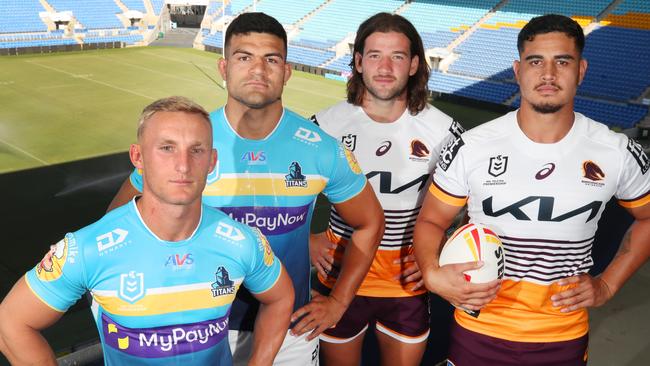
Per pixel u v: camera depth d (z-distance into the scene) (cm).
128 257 173
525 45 221
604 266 404
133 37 3388
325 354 311
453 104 2291
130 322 177
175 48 3319
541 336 237
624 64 2169
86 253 170
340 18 3098
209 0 3559
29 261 903
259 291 197
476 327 244
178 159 162
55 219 1056
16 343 169
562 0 2531
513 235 234
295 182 236
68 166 1338
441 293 230
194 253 179
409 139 293
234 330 251
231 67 219
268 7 3375
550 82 214
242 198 236
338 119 303
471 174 235
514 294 237
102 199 1159
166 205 168
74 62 2731
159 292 176
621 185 236
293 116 239
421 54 283
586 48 2270
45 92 2086
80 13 3362
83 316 656
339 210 252
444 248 235
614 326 398
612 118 1964
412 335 300
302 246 251
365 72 277
